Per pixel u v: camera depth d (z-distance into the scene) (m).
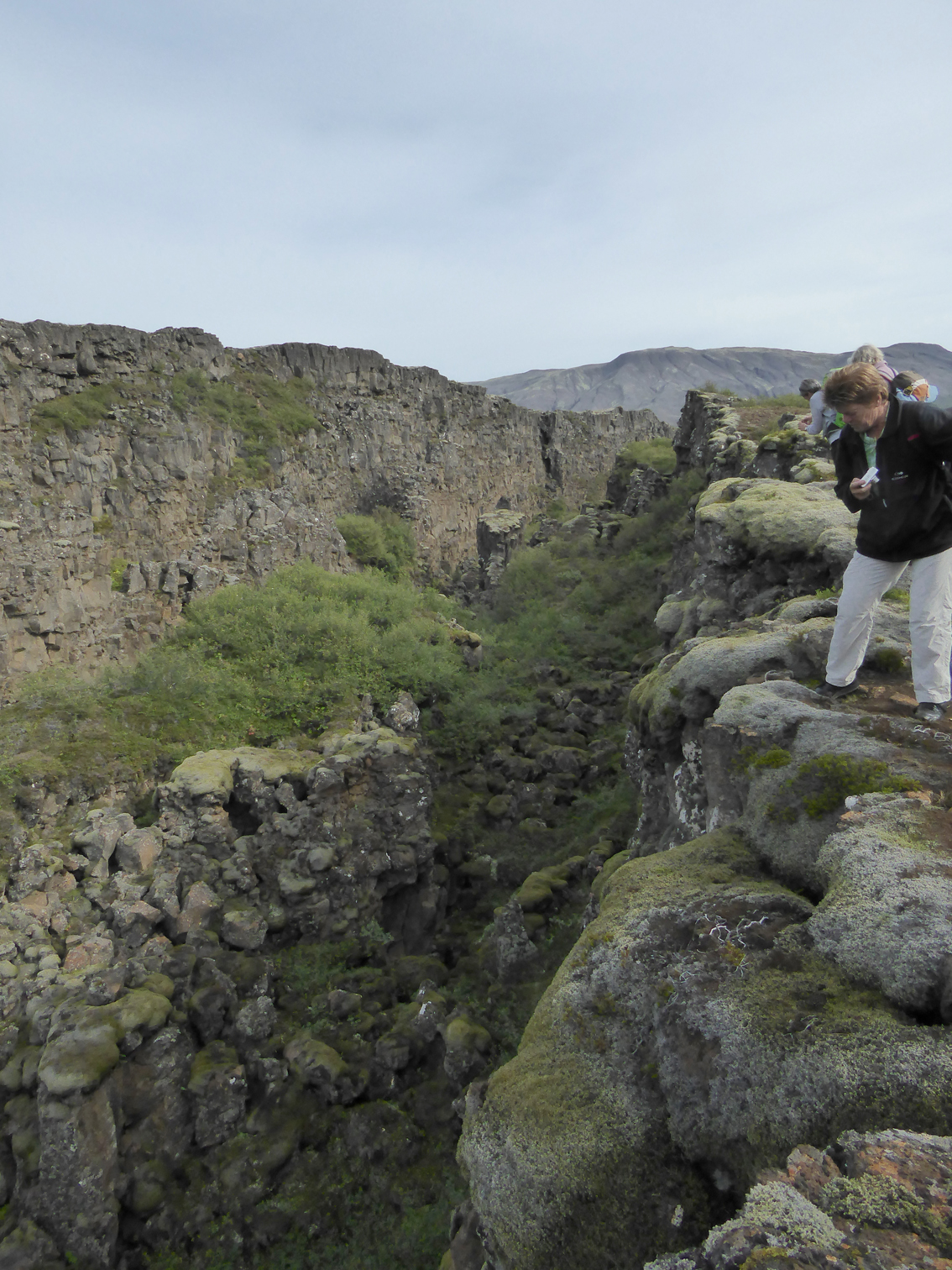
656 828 9.06
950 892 3.18
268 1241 9.57
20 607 16.23
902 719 5.05
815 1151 2.38
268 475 26.92
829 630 6.70
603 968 3.67
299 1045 10.95
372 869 13.62
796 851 4.17
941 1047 2.62
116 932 11.41
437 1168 10.24
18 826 12.44
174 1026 10.45
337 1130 10.48
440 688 21.03
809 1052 2.79
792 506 10.84
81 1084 9.02
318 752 15.33
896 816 3.90
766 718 5.29
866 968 3.04
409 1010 11.90
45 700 15.37
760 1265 1.92
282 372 31.69
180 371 24.69
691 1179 2.89
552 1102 3.22
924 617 4.89
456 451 40.66
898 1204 2.05
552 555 36.28
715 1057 2.97
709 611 11.47
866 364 4.38
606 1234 2.89
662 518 34.19
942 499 4.61
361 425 34.16
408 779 14.62
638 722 8.23
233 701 17.14
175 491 22.25
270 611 20.88
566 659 26.75
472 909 15.88
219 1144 10.12
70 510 18.47
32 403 19.02
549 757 19.78
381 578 29.31
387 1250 9.42
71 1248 8.92
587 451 54.44
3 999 10.28
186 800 13.12
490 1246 3.43
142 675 16.97
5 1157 9.34
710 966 3.36
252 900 12.73
